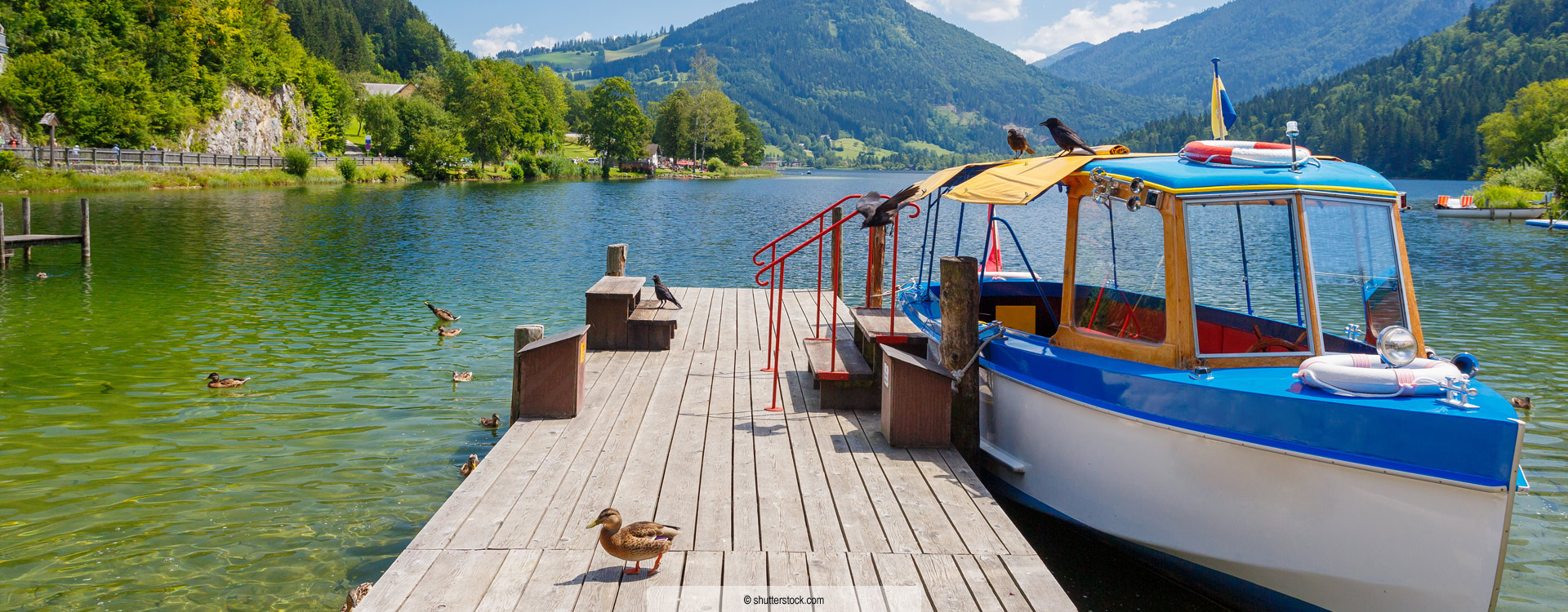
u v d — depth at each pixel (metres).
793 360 10.09
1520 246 33.22
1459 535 4.62
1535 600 6.26
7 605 5.57
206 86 79.12
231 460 8.27
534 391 7.64
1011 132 8.09
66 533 6.62
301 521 6.95
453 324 15.25
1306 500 5.10
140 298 17.38
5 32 63.44
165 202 44.19
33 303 16.58
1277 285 5.97
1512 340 15.04
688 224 40.66
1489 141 83.56
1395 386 4.94
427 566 4.75
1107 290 6.58
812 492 5.99
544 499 5.78
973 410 7.40
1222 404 5.36
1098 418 6.14
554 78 176.88
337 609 5.64
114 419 9.43
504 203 52.66
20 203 40.69
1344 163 6.44
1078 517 6.44
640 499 5.80
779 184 112.38
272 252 25.53
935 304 9.77
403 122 103.75
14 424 9.18
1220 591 5.79
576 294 18.95
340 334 14.24
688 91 141.00
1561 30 191.50
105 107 64.12
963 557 4.97
